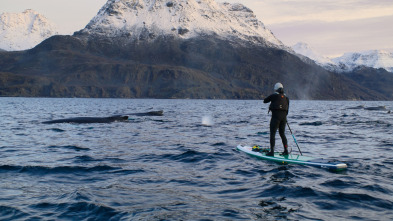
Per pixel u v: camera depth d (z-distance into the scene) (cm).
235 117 4372
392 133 2366
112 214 720
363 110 7344
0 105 8338
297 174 1078
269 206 778
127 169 1152
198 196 852
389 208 767
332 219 700
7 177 1027
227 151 1529
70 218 704
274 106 1295
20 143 1769
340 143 1838
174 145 1738
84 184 957
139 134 2250
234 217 707
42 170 1119
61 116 4247
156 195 857
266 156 1338
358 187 925
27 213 730
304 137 2120
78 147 1644
